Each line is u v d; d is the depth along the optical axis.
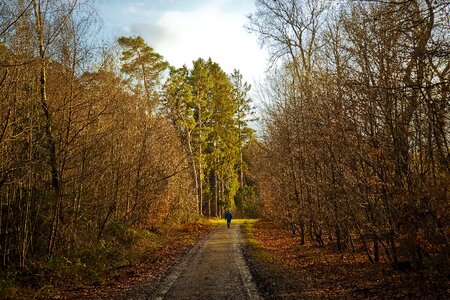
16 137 11.52
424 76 8.23
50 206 14.22
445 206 7.93
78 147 15.60
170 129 29.61
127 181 21.75
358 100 10.66
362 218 12.84
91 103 14.63
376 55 9.84
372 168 10.90
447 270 8.34
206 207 61.22
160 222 31.44
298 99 17.69
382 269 11.21
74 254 14.34
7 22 10.57
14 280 11.07
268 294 9.75
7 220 11.95
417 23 7.28
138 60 29.81
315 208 16.42
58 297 10.49
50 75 14.21
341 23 11.88
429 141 8.77
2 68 10.87
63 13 13.38
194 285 11.22
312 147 14.76
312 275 12.06
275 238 25.23
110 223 20.23
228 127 54.16
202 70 47.84
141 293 10.55
